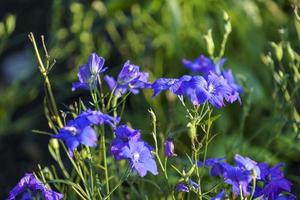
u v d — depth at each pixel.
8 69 5.39
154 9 5.18
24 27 5.69
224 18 3.49
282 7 4.91
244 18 4.96
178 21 4.90
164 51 5.01
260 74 4.74
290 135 3.94
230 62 4.78
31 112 5.09
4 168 4.68
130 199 3.47
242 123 3.68
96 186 2.94
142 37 5.18
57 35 5.16
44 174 3.26
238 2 5.01
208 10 5.11
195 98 2.75
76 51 5.36
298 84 3.47
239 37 4.90
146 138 4.41
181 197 3.20
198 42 4.92
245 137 4.47
